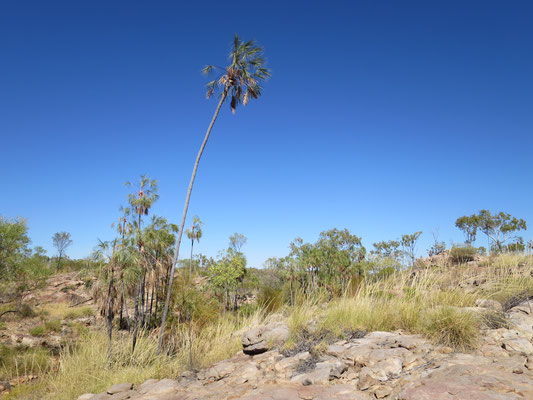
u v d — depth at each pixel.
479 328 5.45
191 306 16.83
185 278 26.31
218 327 10.73
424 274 8.98
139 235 22.70
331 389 4.37
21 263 20.81
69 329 26.95
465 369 4.00
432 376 4.02
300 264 26.16
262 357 6.72
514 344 4.60
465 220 34.84
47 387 9.96
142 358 11.35
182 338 11.41
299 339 6.97
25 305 31.44
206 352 8.77
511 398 3.19
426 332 5.56
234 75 17.56
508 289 7.42
